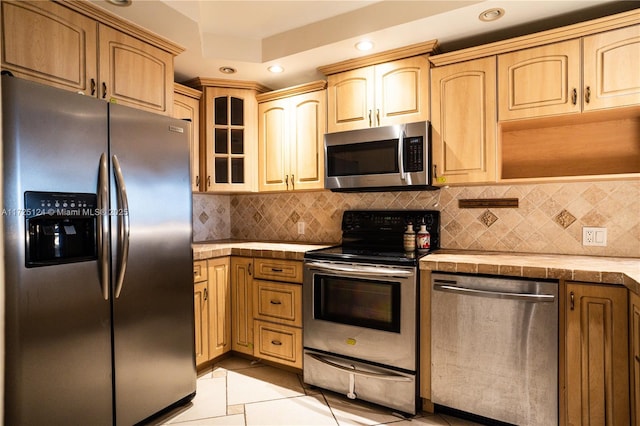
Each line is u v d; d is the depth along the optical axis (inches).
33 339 55.2
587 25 70.5
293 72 107.0
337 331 86.1
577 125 83.5
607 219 80.0
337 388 85.7
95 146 63.1
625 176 71.8
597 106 70.4
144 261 71.6
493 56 80.4
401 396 77.7
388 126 90.2
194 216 123.8
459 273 73.9
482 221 92.7
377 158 92.0
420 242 92.4
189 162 82.0
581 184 82.6
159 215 74.6
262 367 102.3
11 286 52.8
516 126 85.4
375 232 102.5
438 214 96.7
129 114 69.0
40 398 56.2
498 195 91.0
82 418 61.6
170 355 77.4
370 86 95.2
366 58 94.9
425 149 85.4
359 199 109.7
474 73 82.4
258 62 99.7
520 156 89.7
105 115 64.8
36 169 55.2
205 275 97.3
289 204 123.7
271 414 78.7
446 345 74.7
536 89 76.1
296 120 108.1
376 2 82.6
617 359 60.1
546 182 82.5
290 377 96.3
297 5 83.4
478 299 71.2
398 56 91.3
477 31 82.9
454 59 84.4
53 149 57.2
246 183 114.0
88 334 62.2
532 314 66.6
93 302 62.9
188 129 81.8
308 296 90.3
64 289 58.9
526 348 67.2
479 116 82.0
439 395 75.9
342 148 97.2
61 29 66.9
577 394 63.4
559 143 85.5
